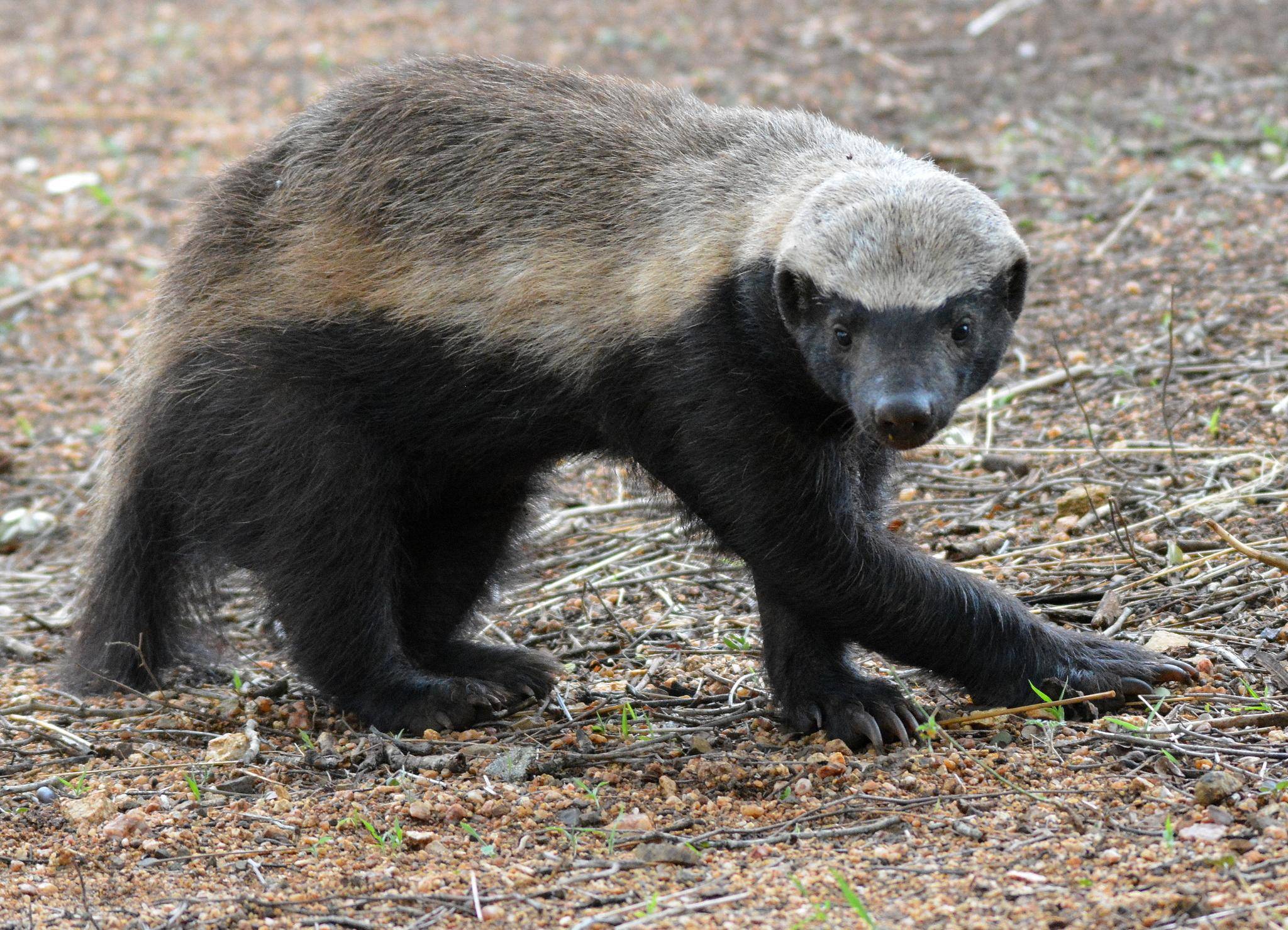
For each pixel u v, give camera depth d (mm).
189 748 10141
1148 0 25891
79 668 11492
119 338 18922
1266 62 22547
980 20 25906
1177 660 9422
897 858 7520
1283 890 6797
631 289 9414
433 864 8008
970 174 19984
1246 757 8258
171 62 29188
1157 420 13680
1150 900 6797
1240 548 10188
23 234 21969
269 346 10172
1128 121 21109
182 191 23016
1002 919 6781
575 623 12203
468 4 30672
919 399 7965
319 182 10133
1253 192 17844
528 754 9352
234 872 8047
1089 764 8438
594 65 25594
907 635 9227
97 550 11531
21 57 30250
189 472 10516
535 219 9648
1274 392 13633
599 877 7656
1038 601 11094
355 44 28672
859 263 8305
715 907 7156
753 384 9016
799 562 9156
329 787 9258
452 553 11586
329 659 10406
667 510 10508
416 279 9844
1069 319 15883
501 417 10141
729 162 9477
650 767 9062
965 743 8992
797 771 8859
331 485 10180
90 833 8578
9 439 16828
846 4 27984
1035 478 13172
